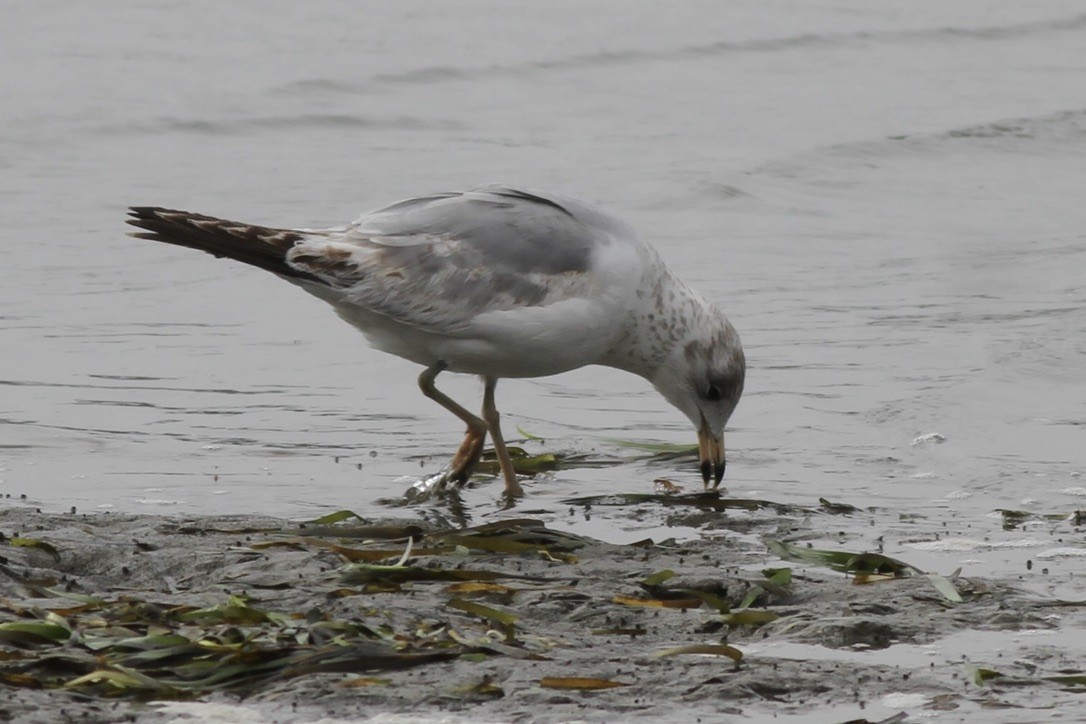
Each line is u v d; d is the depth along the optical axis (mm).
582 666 7938
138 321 18094
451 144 28984
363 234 12016
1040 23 43750
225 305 18953
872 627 8719
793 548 10344
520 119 31328
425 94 32625
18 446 13320
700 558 10234
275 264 11844
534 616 8859
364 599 8859
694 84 35438
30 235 21938
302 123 29766
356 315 12180
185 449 13430
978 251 22438
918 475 12922
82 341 17125
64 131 27641
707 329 12383
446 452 13602
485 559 9992
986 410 14680
